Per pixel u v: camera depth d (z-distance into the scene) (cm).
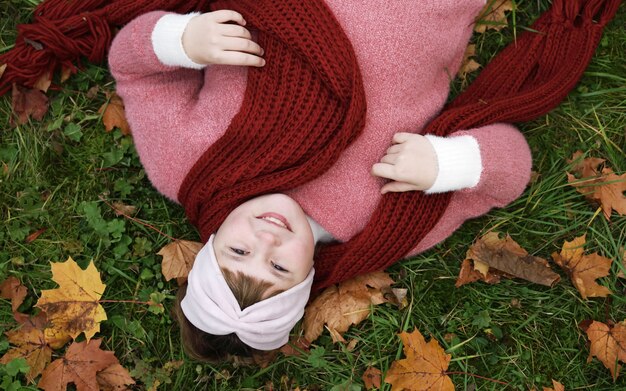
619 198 235
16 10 231
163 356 235
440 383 227
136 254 234
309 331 235
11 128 231
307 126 193
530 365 238
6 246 230
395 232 205
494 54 242
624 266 234
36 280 231
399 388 227
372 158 205
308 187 201
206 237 205
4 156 231
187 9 227
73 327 223
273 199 192
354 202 205
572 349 237
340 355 238
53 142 233
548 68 230
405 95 204
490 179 207
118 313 234
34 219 232
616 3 230
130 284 236
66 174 235
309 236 193
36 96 231
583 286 234
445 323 238
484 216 241
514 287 240
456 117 210
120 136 236
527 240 241
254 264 184
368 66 198
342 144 192
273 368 237
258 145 195
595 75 239
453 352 236
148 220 237
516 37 239
